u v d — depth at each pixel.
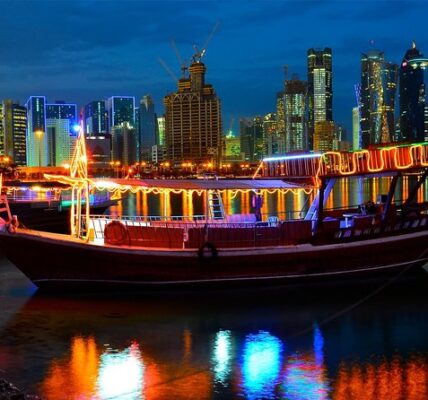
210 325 22.33
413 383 16.89
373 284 28.81
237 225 28.92
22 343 20.12
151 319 23.12
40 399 13.05
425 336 21.05
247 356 19.00
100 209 64.25
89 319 22.98
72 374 17.38
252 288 28.05
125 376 17.27
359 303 25.50
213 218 31.69
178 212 90.00
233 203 101.06
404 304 25.34
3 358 18.67
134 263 26.98
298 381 17.02
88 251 26.70
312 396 16.03
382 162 29.44
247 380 17.05
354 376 17.39
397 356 19.05
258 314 23.84
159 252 27.03
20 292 27.47
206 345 20.03
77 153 29.56
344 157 30.48
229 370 17.80
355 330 21.75
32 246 26.52
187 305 25.14
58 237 27.58
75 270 26.92
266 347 19.88
